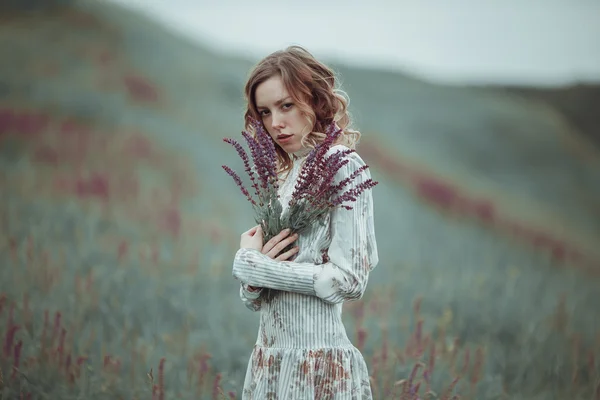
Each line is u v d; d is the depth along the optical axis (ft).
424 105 143.95
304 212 10.50
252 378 10.85
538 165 135.03
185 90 96.94
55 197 43.09
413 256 47.06
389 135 118.11
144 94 87.30
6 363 16.52
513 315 27.53
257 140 11.35
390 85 149.59
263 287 10.77
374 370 16.66
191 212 49.21
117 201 45.60
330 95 11.26
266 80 10.94
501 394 17.83
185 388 16.96
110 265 29.17
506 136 142.20
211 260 32.35
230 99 99.40
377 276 35.96
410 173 91.20
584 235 104.22
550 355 21.27
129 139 66.23
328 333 10.57
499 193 109.81
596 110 205.87
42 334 17.67
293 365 10.46
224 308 24.67
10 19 112.27
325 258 10.67
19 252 27.55
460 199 81.10
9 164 53.16
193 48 124.57
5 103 74.08
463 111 145.89
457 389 17.25
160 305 23.88
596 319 29.01
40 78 85.20
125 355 18.48
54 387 16.22
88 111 75.72
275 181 10.77
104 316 21.54
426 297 30.04
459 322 25.48
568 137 154.30
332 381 10.45
